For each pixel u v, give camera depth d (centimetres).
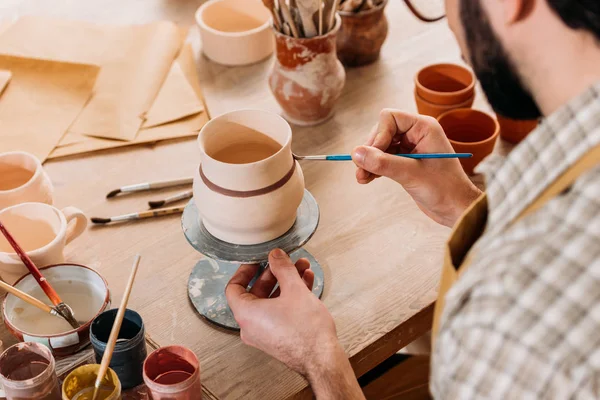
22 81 143
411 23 167
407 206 120
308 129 137
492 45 67
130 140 133
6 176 115
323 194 123
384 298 105
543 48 63
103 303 95
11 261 99
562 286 56
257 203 92
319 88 131
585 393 57
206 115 139
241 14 158
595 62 61
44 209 105
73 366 93
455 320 62
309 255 111
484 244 64
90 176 126
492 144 120
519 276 58
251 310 91
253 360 97
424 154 101
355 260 111
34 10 167
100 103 140
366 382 132
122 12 168
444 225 111
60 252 103
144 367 85
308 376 87
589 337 56
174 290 107
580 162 59
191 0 174
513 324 58
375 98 145
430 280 108
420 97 131
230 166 89
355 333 100
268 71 153
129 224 118
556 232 57
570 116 61
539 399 59
